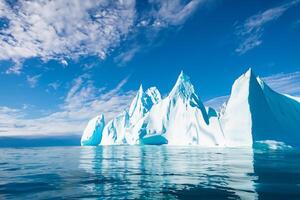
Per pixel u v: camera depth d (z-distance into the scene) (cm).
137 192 1488
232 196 1361
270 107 6712
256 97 6419
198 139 7519
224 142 6538
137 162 3328
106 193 1470
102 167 2831
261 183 1708
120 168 2698
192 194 1420
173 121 8769
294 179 1855
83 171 2492
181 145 8056
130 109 11412
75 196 1403
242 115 6262
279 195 1369
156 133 8969
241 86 6744
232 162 3031
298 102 7469
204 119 7619
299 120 6919
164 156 4166
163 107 9412
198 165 2819
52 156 4847
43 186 1720
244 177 1962
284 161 3067
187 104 8475
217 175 2084
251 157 3638
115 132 10594
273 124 6269
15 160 3991
